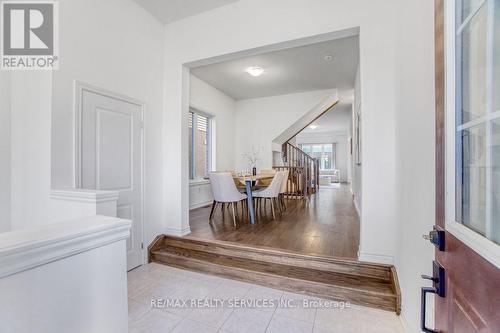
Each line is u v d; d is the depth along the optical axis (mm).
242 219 4164
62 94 2189
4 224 2314
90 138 2412
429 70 1315
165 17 3168
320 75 4777
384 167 2242
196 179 5254
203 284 2477
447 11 814
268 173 5332
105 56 2559
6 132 2332
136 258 2871
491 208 663
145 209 3014
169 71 3281
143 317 1973
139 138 2951
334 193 8000
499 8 636
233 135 6488
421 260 1452
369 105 2283
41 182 2150
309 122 6832
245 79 5051
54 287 723
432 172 1278
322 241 2957
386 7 2236
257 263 2672
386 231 2250
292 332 1789
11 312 638
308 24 2502
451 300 776
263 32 2703
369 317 1943
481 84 722
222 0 2838
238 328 1843
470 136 760
